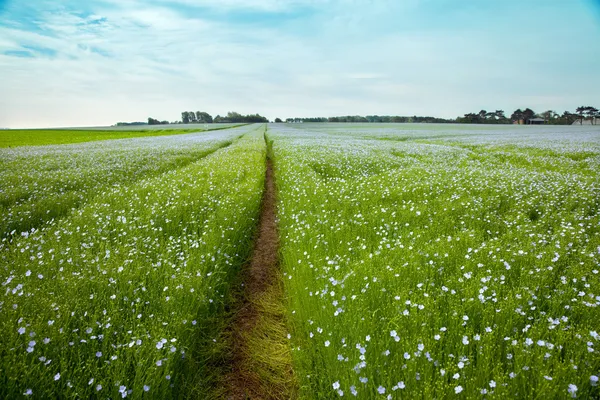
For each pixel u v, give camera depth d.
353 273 4.47
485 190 10.08
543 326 3.28
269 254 7.10
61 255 5.01
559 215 7.40
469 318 3.57
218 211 7.90
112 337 3.48
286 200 9.81
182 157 19.53
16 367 2.75
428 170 14.05
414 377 2.76
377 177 12.68
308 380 3.32
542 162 17.89
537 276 4.21
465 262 4.72
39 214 7.79
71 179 12.02
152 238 6.21
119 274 4.42
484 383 2.72
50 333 3.24
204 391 3.46
